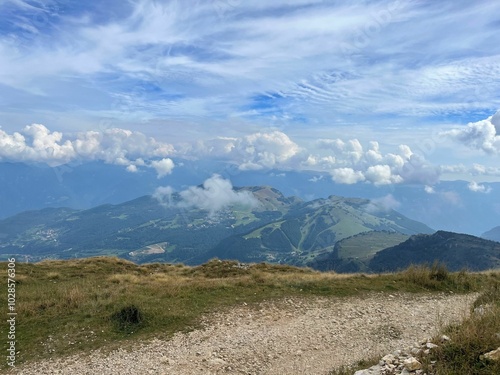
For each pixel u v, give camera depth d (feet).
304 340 44.65
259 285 69.87
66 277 84.17
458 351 25.02
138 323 49.85
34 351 42.55
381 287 69.15
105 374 36.91
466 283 69.97
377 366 28.45
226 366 37.99
